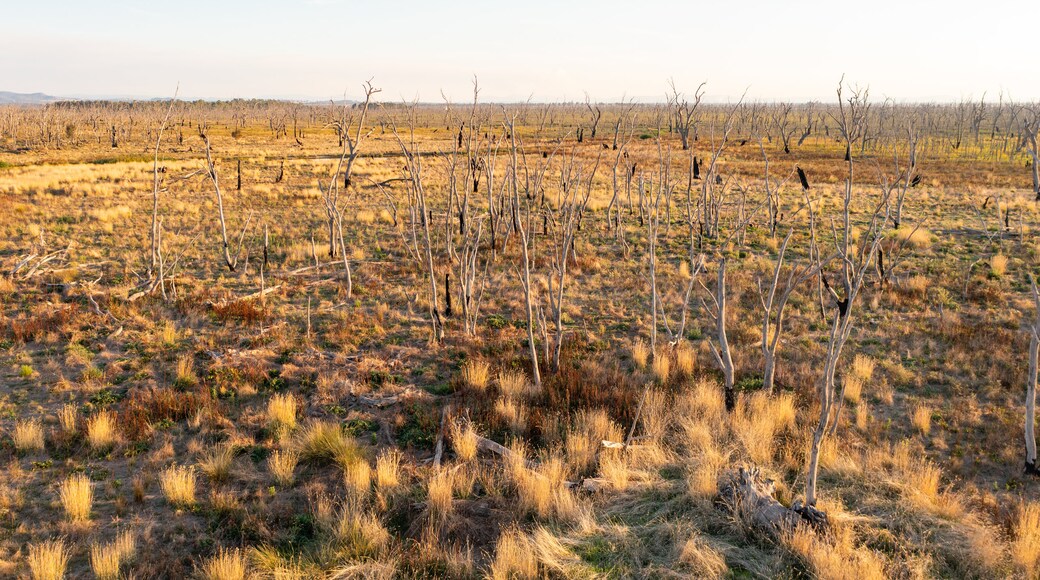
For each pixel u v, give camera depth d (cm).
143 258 2152
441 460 979
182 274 1959
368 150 6912
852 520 780
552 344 1460
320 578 705
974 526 757
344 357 1352
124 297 1695
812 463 773
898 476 888
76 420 1059
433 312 1455
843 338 755
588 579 697
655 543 759
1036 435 1026
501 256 2269
